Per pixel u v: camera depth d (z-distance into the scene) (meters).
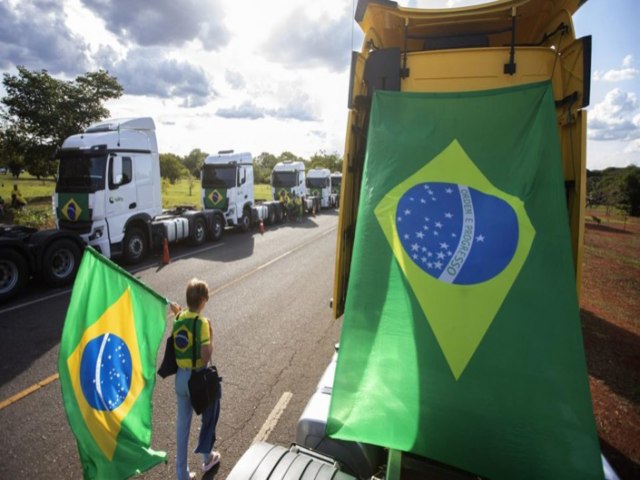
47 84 22.23
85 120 23.38
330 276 9.34
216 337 5.70
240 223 16.66
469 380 1.76
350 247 3.20
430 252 1.99
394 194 2.15
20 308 6.81
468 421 1.71
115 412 2.62
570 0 2.72
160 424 3.66
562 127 2.76
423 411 1.77
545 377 1.69
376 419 1.81
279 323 6.27
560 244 1.86
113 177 9.50
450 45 3.44
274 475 2.01
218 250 12.77
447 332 1.84
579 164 2.52
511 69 2.77
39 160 23.19
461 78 2.87
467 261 1.93
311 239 15.23
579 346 1.70
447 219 2.03
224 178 16.03
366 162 2.27
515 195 1.99
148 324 2.87
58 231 8.23
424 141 2.21
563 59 2.80
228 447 3.35
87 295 2.63
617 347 5.29
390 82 2.94
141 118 10.61
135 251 10.46
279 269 10.05
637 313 6.70
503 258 1.90
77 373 2.50
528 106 2.10
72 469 3.06
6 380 4.36
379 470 2.30
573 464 1.59
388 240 2.07
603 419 3.70
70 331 2.51
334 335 5.79
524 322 1.78
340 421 1.85
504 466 1.65
